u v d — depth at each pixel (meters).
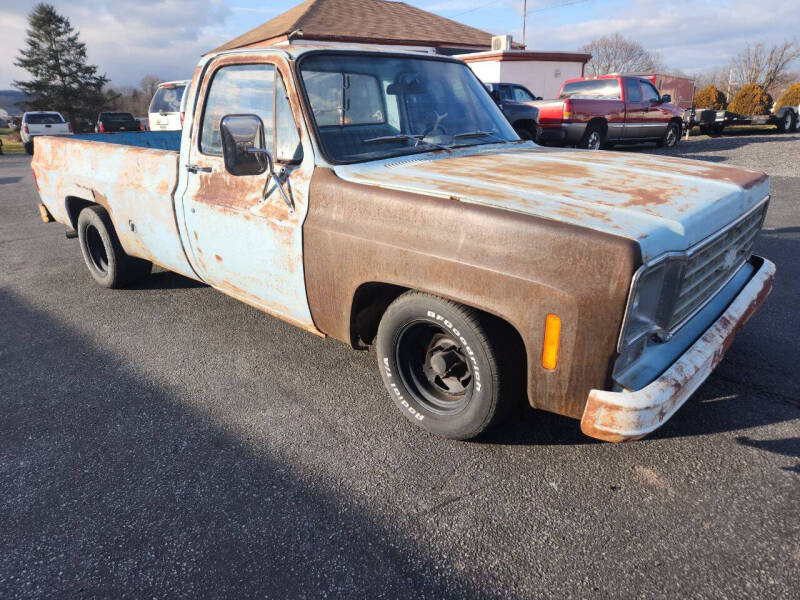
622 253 1.97
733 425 2.87
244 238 3.30
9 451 2.89
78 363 3.84
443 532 2.27
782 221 6.92
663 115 15.14
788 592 1.94
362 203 2.67
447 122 3.54
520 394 2.58
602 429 2.12
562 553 2.14
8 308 4.94
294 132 3.02
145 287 5.36
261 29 27.91
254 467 2.70
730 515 2.29
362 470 2.65
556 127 13.17
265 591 2.03
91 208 4.89
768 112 25.55
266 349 3.96
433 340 2.78
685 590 1.96
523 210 2.22
